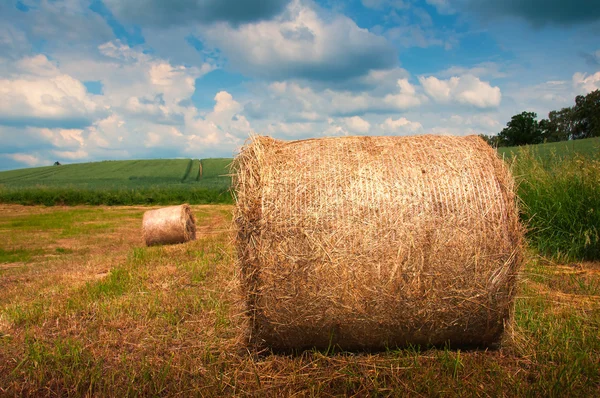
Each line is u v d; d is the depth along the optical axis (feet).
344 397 10.35
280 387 10.96
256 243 12.08
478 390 10.44
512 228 12.32
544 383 10.36
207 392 10.61
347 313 12.00
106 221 59.98
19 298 19.97
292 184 12.36
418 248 11.87
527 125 187.21
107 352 13.10
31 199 85.35
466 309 12.10
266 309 12.20
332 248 11.86
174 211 40.09
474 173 12.64
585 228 25.05
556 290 18.33
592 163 27.73
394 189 12.26
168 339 13.88
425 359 12.17
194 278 20.77
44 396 11.05
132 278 21.22
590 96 168.96
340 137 14.10
